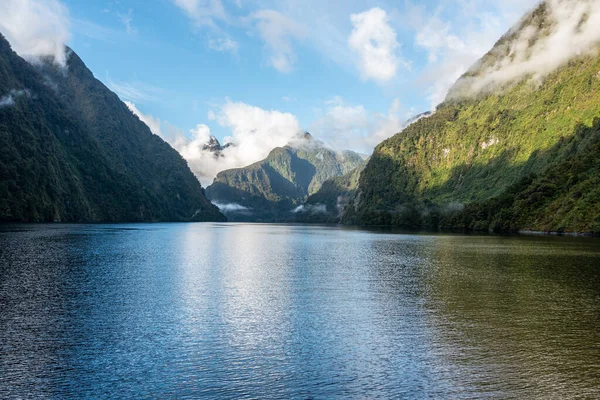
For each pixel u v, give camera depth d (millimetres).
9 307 32312
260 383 19297
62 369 20672
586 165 152250
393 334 26203
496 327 27641
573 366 21047
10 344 24078
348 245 98625
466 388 18766
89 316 30109
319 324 28484
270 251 81750
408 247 90500
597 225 123812
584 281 44344
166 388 18781
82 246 81250
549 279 45625
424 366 21125
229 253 76750
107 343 24453
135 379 19641
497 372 20406
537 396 18016
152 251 77375
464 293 38531
